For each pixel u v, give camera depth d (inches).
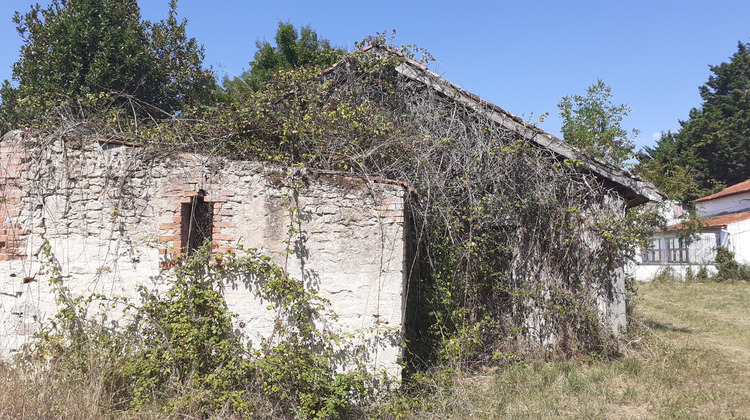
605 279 317.4
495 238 316.5
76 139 223.8
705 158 1338.6
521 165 317.4
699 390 251.6
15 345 218.1
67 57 467.2
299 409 194.4
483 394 239.8
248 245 217.8
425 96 345.4
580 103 642.2
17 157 222.1
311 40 764.0
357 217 223.6
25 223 220.8
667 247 1026.1
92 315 218.2
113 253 219.5
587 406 225.9
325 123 280.8
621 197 326.6
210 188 220.1
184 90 543.8
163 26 542.0
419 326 275.6
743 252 928.3
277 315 215.3
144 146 224.8
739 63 1429.6
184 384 205.3
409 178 280.4
